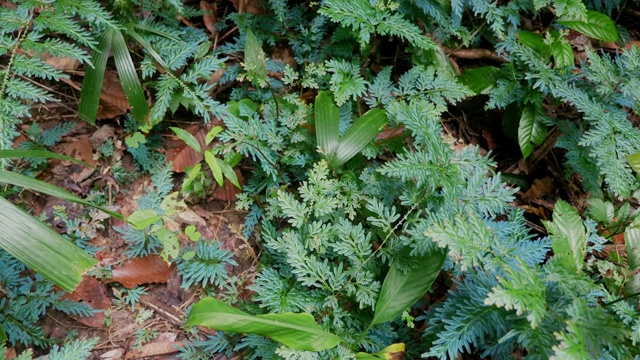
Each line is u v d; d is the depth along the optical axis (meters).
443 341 0.45
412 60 0.72
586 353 0.35
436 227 0.43
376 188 0.59
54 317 0.55
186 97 0.62
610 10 0.84
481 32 0.80
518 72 0.72
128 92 0.60
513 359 0.48
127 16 0.63
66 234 0.59
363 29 0.61
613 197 0.75
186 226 0.63
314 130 0.64
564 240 0.50
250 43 0.64
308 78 0.64
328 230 0.54
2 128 0.52
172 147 0.68
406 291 0.51
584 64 0.69
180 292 0.59
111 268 0.57
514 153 0.80
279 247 0.54
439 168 0.51
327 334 0.47
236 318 0.45
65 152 0.63
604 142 0.60
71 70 0.67
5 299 0.52
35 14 0.65
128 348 0.55
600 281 0.59
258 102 0.68
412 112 0.55
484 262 0.43
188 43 0.63
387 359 0.50
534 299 0.38
